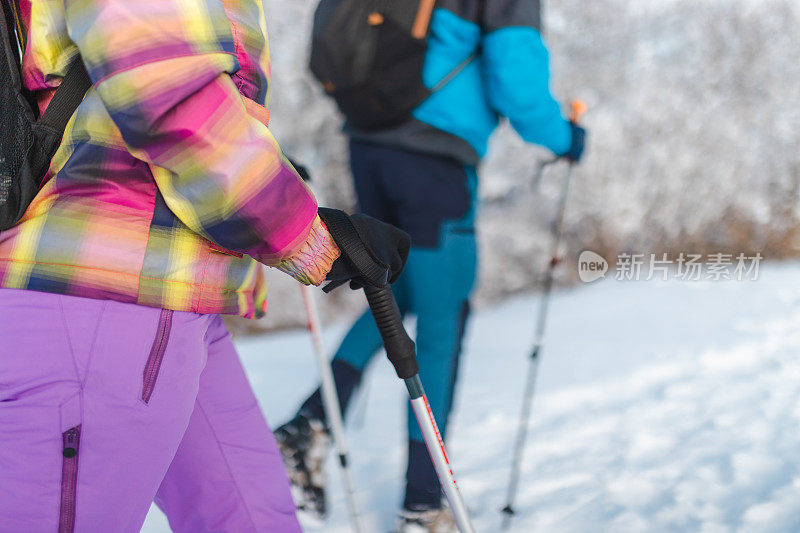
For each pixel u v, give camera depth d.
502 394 3.27
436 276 2.08
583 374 3.47
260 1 1.18
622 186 6.29
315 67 2.18
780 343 3.65
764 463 2.26
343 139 5.95
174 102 0.92
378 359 4.08
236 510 1.31
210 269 1.07
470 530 1.36
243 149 0.96
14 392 0.98
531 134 2.20
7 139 1.02
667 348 3.79
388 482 2.41
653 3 6.65
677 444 2.50
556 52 6.52
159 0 0.94
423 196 2.10
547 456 2.53
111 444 1.00
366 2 2.09
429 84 2.07
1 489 0.96
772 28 6.75
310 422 2.03
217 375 1.32
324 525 2.10
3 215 1.00
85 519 0.99
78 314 0.99
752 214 6.57
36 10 1.02
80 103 1.02
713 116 6.56
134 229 1.01
